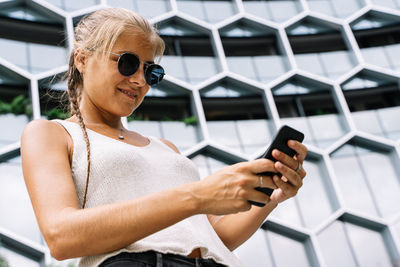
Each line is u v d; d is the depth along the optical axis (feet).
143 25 3.24
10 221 19.43
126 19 3.19
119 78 3.13
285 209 24.22
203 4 31.78
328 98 29.17
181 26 30.37
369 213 24.80
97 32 3.22
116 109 3.22
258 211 3.28
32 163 2.61
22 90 23.02
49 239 2.31
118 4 29.32
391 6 32.94
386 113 28.94
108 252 2.41
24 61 24.29
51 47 25.26
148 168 2.91
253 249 22.70
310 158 26.53
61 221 2.31
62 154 2.73
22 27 25.34
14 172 20.72
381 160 26.73
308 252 23.00
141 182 2.80
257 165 2.39
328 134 27.81
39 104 22.79
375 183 25.94
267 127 27.55
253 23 31.81
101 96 3.21
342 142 26.96
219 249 2.91
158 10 30.63
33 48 24.89
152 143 3.39
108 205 2.34
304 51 31.24
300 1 33.04
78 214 2.32
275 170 2.44
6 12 25.41
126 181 2.75
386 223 24.18
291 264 22.52
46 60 24.71
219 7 31.94
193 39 30.09
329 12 32.81
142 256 2.45
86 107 3.37
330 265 23.00
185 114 26.86
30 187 2.53
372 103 29.48
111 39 3.12
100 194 2.68
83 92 3.43
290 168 2.51
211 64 29.35
